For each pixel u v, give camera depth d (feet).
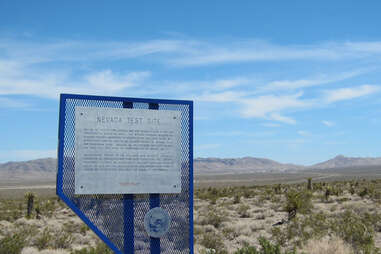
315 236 50.62
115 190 31.24
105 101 31.96
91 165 31.04
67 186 30.83
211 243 52.19
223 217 81.71
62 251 48.37
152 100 32.76
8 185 545.85
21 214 108.17
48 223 85.81
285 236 55.26
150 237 32.63
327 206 103.76
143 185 31.81
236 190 209.15
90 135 31.24
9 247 46.78
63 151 30.81
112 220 31.73
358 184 222.69
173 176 32.48
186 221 33.19
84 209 31.24
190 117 33.50
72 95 31.30
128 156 31.73
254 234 62.23
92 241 59.98
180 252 32.94
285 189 189.67
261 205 114.62
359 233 50.34
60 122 30.94
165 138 32.55
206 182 465.06
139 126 32.14
